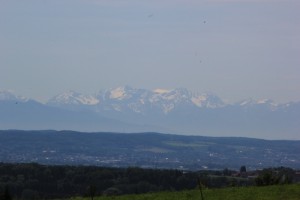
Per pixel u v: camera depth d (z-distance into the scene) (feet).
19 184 483.51
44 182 513.04
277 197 261.85
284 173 345.31
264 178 323.98
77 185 511.40
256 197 264.52
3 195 274.57
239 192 279.49
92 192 213.05
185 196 280.31
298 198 257.96
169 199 274.77
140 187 496.23
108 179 519.60
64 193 489.67
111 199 289.33
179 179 508.94
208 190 295.07
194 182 501.56
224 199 264.52
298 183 305.53
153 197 285.84
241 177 433.07
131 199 284.82
